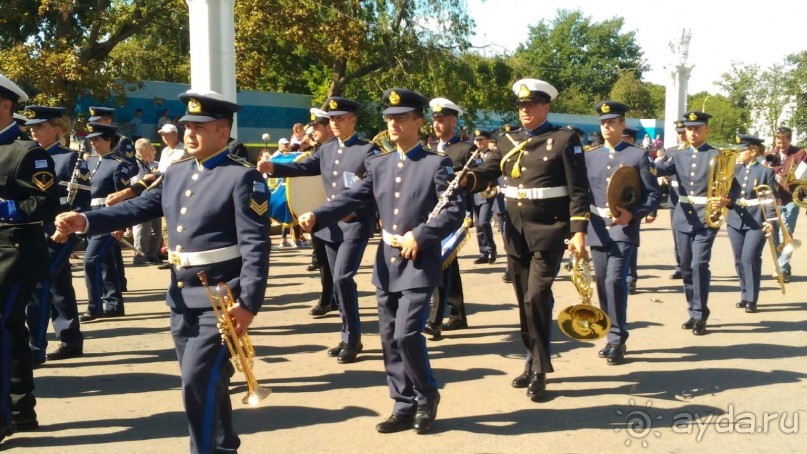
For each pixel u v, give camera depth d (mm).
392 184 4852
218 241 3893
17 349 4832
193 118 3906
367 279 10414
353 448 4629
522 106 5496
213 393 3764
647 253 13438
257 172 3945
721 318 8211
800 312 8508
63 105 17547
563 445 4688
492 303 8922
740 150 8609
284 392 5695
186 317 3969
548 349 5527
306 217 4785
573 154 5352
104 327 7691
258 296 3711
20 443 4699
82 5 19516
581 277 5395
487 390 5727
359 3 23391
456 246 7156
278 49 23406
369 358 6605
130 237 12992
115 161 7965
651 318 8211
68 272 6555
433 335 7281
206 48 12352
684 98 27797
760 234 8453
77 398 5555
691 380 5977
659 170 7777
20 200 4629
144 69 27688
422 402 4891
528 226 5469
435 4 25438
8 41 19969
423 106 4895
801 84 42094
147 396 5609
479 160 7105
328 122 7125
